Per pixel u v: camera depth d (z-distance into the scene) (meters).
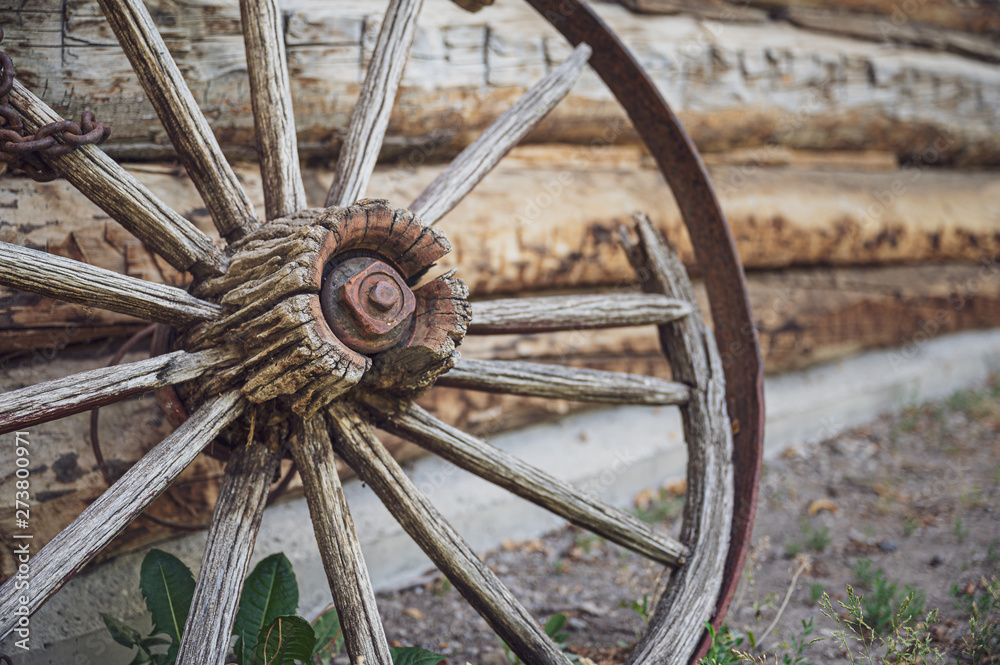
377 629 1.91
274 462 2.01
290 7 2.70
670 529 3.48
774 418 4.23
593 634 2.71
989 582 2.81
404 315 1.87
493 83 3.22
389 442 3.11
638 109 2.65
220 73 2.57
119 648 2.36
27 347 2.37
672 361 2.69
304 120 2.79
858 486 3.87
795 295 4.34
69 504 2.35
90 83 2.33
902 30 4.91
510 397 3.43
